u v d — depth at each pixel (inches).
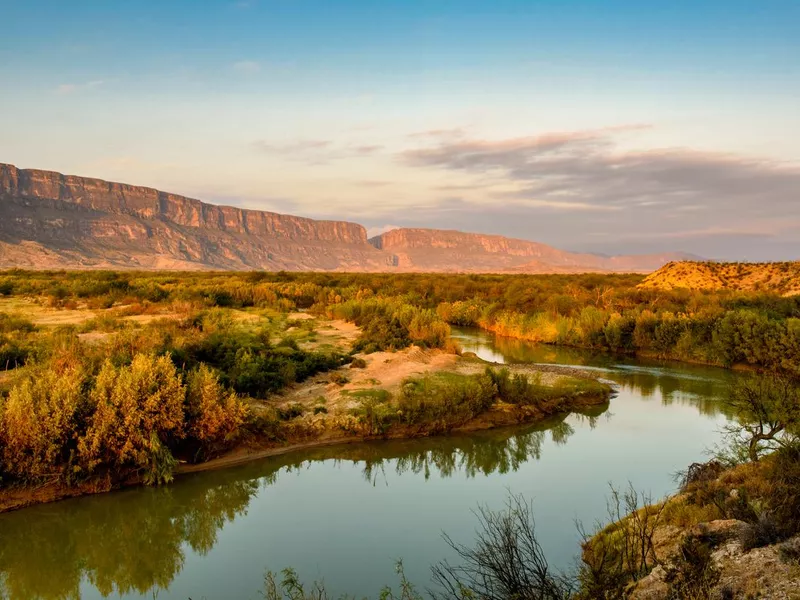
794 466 544.7
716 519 505.4
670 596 371.9
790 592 348.5
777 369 1424.7
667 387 1348.4
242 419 881.5
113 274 3560.5
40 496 700.7
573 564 515.2
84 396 754.8
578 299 2436.0
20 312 1809.8
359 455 921.5
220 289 2345.0
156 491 749.3
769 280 2731.3
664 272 3201.3
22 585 573.6
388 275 4781.0
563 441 969.5
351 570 557.0
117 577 585.0
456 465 872.3
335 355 1334.9
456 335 2177.7
